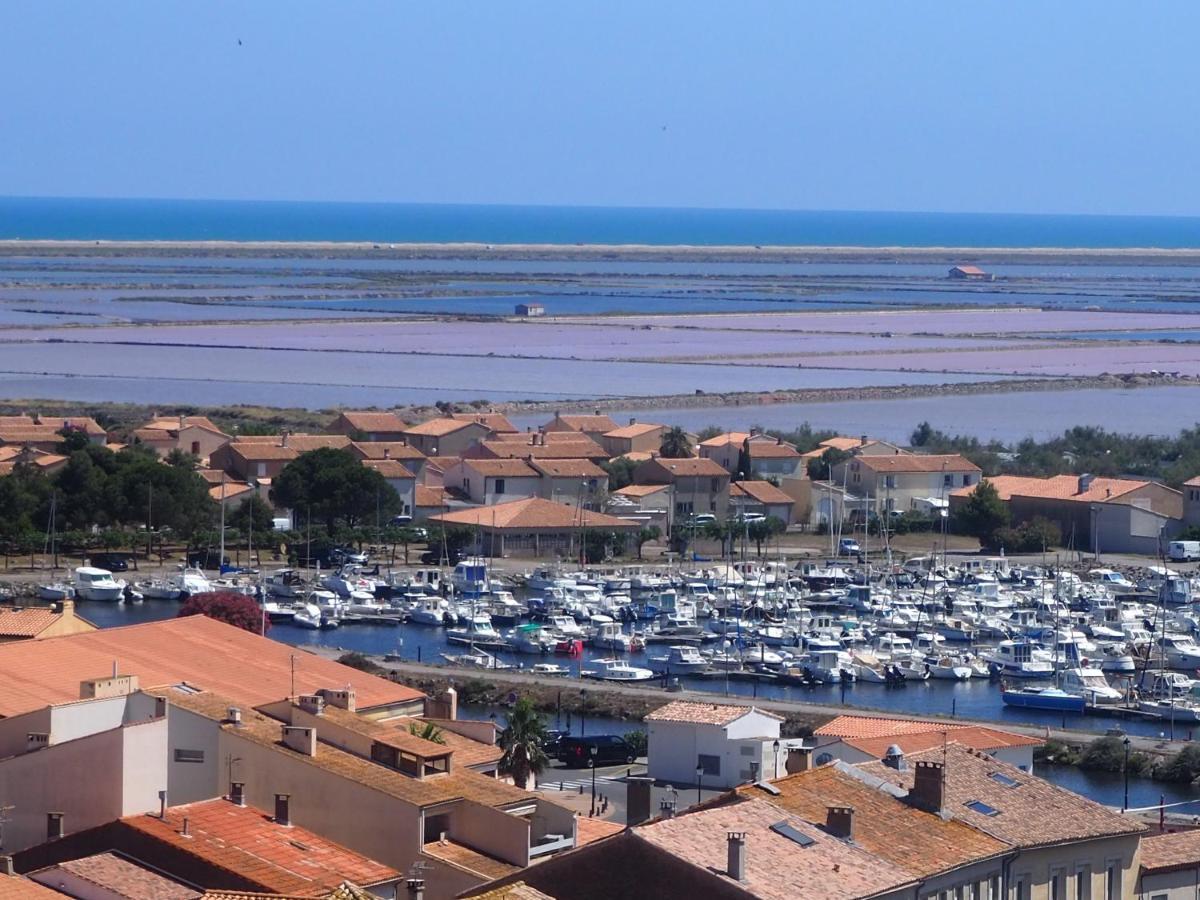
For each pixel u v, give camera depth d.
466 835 184.00
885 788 179.12
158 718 193.62
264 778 187.00
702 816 163.12
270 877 165.62
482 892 157.38
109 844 172.00
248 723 194.00
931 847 169.12
